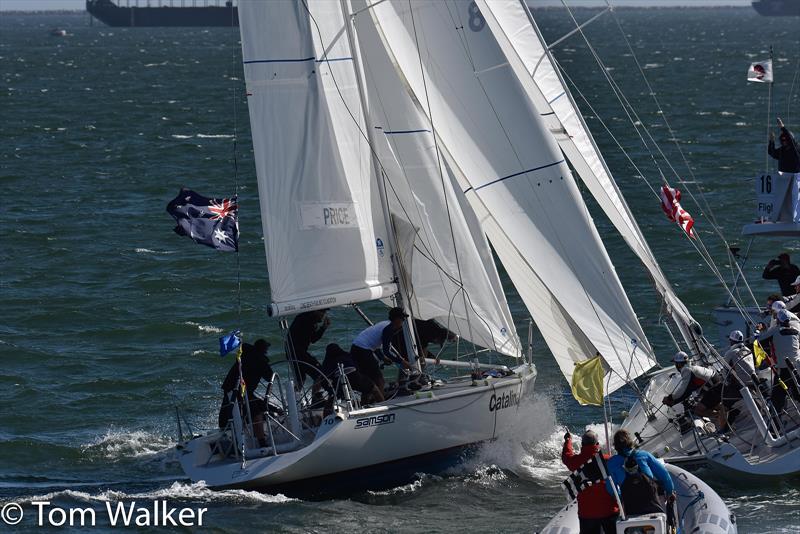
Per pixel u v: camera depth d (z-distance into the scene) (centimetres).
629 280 12838
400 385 7262
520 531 6281
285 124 7050
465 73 7712
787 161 8244
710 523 5512
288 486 6844
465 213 7781
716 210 17112
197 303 12288
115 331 11169
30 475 7475
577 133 8288
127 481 7319
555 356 7856
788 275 9019
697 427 7300
